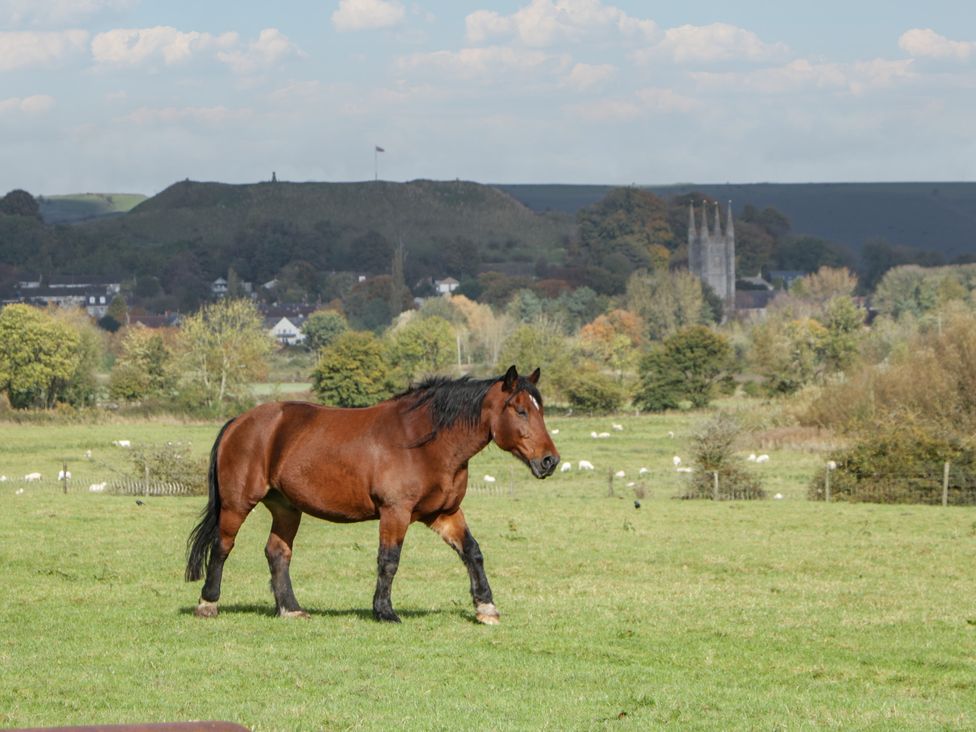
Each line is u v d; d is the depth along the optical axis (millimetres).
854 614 17297
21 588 19031
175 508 35594
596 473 59406
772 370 112938
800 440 68688
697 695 11945
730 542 27156
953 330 60000
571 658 13609
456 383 15125
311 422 15406
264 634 14641
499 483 53469
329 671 12617
